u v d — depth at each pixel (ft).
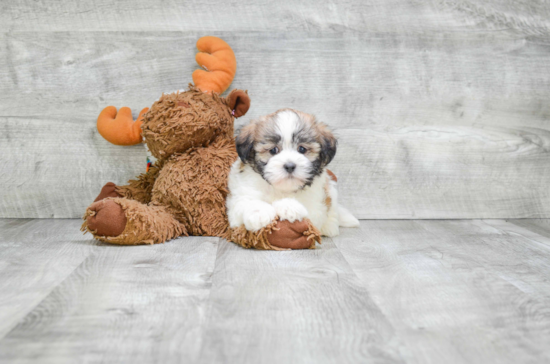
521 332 1.55
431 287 1.85
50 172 2.97
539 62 3.03
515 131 3.07
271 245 2.27
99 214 2.29
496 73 3.03
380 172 3.04
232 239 2.37
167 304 1.68
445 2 2.97
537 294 1.81
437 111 3.03
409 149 3.03
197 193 2.47
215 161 2.50
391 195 3.05
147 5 2.89
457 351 1.45
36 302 1.69
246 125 2.38
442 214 3.07
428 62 3.00
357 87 2.98
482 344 1.48
